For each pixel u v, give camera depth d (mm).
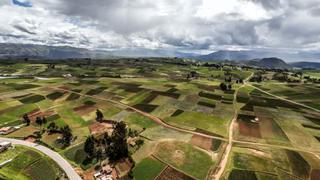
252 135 108625
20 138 102188
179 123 120625
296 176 78875
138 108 142250
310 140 106438
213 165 83375
